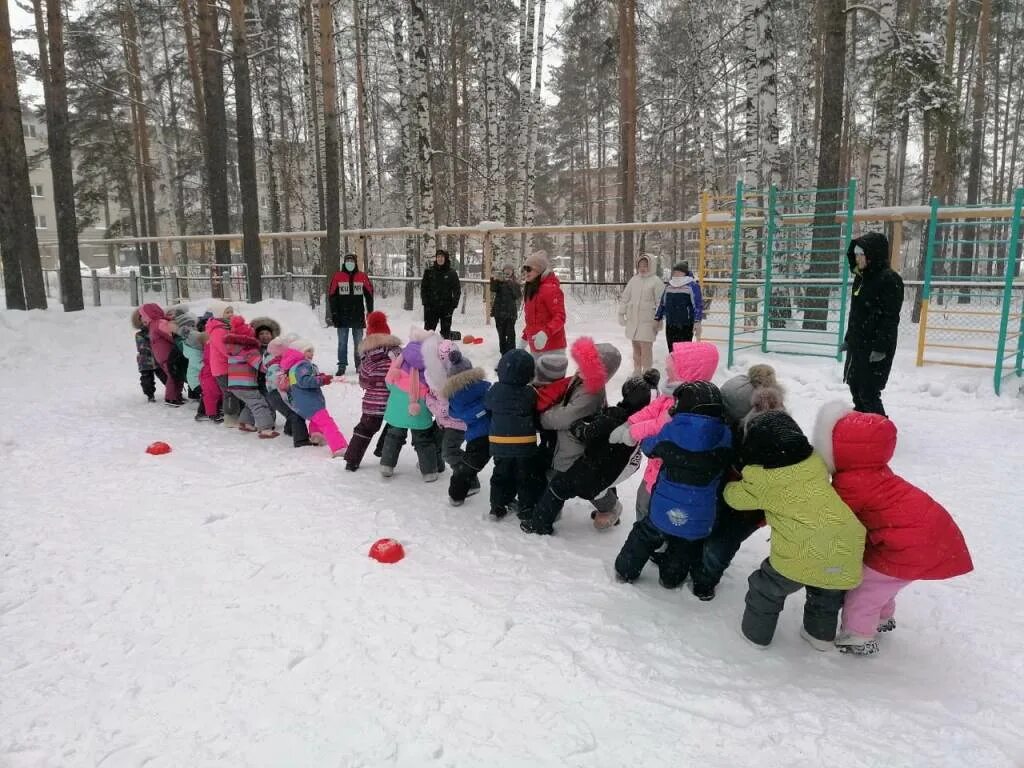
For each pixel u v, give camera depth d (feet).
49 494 18.31
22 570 13.94
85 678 10.41
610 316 54.49
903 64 49.93
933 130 55.36
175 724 9.36
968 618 12.16
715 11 73.77
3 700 9.87
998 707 9.72
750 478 10.93
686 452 12.08
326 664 10.72
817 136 80.18
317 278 55.31
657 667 10.66
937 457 20.58
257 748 8.86
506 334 36.52
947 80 50.39
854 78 72.95
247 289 53.16
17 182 46.83
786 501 10.56
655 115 95.40
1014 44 98.53
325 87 49.78
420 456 19.44
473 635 11.49
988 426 23.24
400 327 49.16
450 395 16.84
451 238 94.94
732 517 12.56
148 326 29.30
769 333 39.09
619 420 13.96
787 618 12.41
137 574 13.78
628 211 67.21
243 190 52.24
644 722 9.32
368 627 11.77
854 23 76.95
